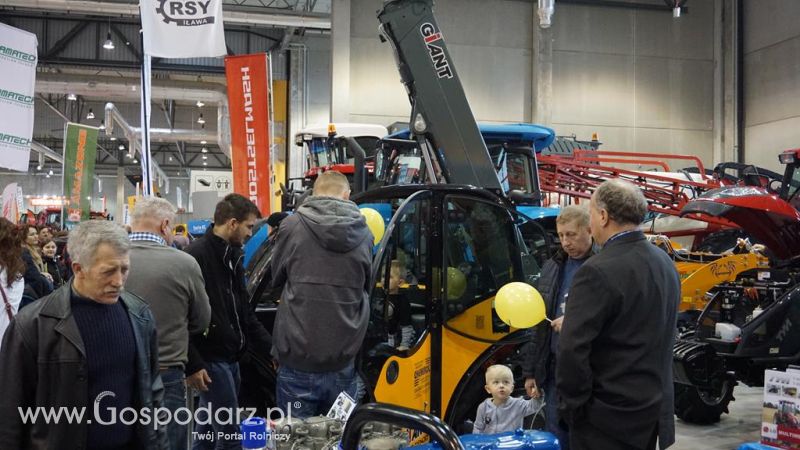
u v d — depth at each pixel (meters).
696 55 16.53
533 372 3.31
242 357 3.67
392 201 4.32
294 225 3.00
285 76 19.88
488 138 7.46
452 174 5.12
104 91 18.59
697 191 10.20
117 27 19.08
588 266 2.35
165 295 2.93
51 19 18.73
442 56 5.20
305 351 2.89
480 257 3.85
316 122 19.36
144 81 5.71
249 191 7.11
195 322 3.10
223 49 5.73
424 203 3.62
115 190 30.28
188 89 18.89
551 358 3.27
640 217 2.43
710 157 16.53
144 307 2.34
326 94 19.47
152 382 2.36
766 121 15.33
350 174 8.41
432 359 3.58
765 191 5.44
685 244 10.01
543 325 3.28
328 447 2.39
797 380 3.43
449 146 5.14
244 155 7.12
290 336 2.93
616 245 2.40
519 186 7.54
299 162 19.06
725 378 5.37
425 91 5.17
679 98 16.44
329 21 16.17
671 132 16.38
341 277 2.93
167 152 29.91
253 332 3.63
